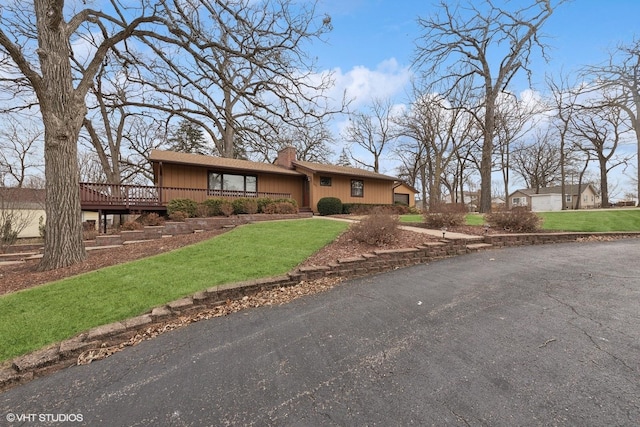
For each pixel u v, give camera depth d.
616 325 3.09
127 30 7.85
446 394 2.15
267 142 12.23
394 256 6.21
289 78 9.29
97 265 6.41
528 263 5.94
